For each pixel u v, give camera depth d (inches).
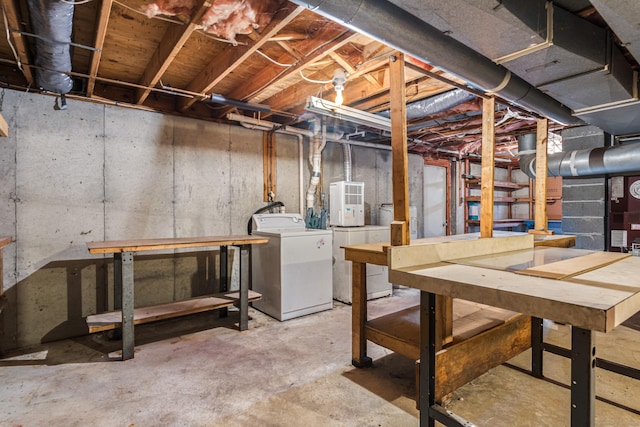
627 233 150.6
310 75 122.5
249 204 163.6
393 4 61.0
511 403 80.2
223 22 77.3
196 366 99.2
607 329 38.8
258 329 129.4
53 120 119.0
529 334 93.5
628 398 81.8
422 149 237.8
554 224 284.0
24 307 114.3
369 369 97.1
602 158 144.3
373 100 136.3
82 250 124.3
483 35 66.0
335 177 197.8
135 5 82.0
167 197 141.8
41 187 117.0
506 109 139.7
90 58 98.7
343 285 166.9
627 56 89.5
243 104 133.0
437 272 61.3
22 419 74.1
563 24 69.5
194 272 150.0
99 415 75.7
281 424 72.8
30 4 66.6
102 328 102.6
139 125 135.7
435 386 65.8
